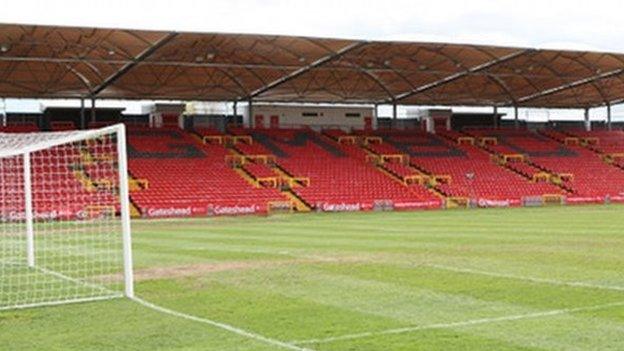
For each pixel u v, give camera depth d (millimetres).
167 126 51844
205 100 52156
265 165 47594
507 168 52969
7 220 29000
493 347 8414
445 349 8359
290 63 42250
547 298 11305
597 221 29266
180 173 44250
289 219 34812
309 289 12602
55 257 18719
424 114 60312
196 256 18172
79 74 42875
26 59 38844
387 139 55188
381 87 50781
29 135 17500
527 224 28000
